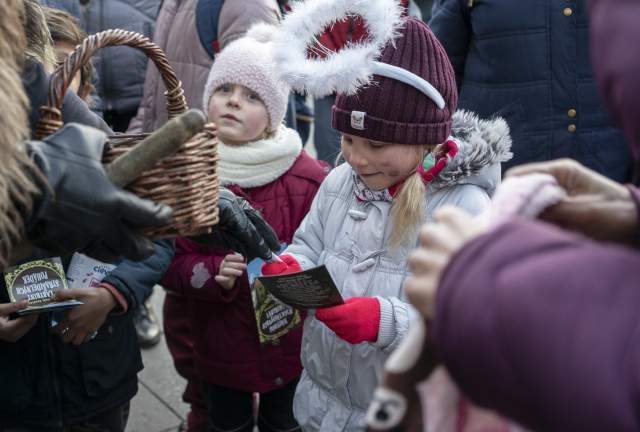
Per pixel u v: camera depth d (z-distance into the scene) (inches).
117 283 72.0
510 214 32.9
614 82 25.4
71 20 91.7
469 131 69.6
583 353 22.5
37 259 66.4
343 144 69.4
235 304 87.9
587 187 36.1
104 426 78.5
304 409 74.5
